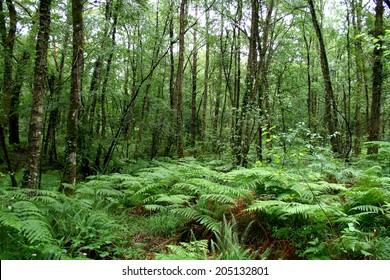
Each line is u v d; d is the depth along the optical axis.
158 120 14.88
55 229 4.83
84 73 10.70
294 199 5.37
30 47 8.66
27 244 4.07
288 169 6.77
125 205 7.28
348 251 3.86
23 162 11.63
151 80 14.71
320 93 19.94
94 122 11.76
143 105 14.29
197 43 19.05
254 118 10.20
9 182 9.02
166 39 16.28
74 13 7.59
